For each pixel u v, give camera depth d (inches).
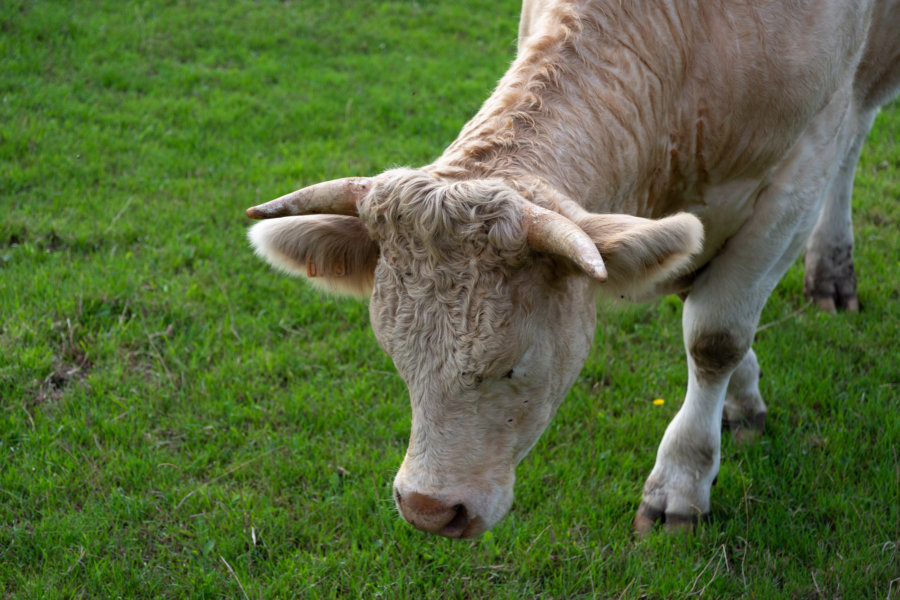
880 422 180.5
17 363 187.2
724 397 167.2
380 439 177.3
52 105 308.3
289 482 165.3
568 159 115.0
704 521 156.0
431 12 446.6
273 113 323.6
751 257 143.3
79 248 232.2
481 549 149.9
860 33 140.3
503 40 413.4
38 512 154.6
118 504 155.1
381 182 104.4
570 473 167.2
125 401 181.8
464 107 336.2
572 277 107.3
